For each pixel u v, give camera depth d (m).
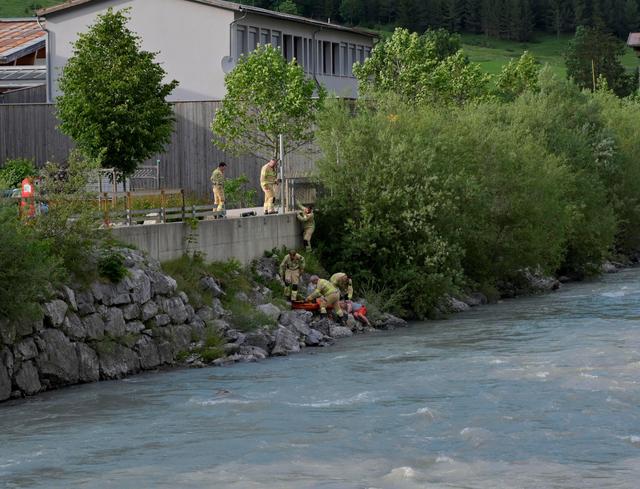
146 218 33.25
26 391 25.69
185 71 58.12
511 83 85.69
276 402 24.16
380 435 20.78
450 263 43.50
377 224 42.12
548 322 37.97
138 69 42.44
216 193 39.28
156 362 29.52
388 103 45.97
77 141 42.59
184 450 19.92
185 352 30.39
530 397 23.94
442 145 44.25
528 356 29.61
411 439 20.45
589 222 59.50
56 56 59.91
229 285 34.84
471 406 23.19
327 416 22.55
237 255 36.97
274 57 50.88
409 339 34.72
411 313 41.56
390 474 18.09
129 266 29.94
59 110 43.41
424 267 41.94
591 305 43.81
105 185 42.12
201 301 32.56
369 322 38.47
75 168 29.31
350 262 41.88
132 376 28.44
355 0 187.75
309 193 43.22
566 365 27.80
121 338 28.72
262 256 38.69
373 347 32.94
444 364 28.75
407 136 43.72
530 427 21.25
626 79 145.75
